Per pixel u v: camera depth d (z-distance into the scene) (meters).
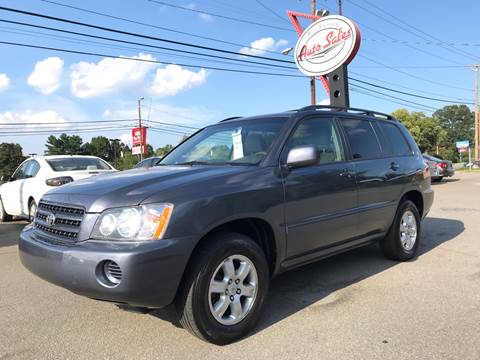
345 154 4.71
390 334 3.49
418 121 52.72
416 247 5.83
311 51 12.56
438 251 6.27
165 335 3.55
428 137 53.50
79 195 3.34
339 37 11.82
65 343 3.46
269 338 3.47
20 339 3.54
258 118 4.61
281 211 3.80
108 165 9.52
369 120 5.41
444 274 5.11
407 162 5.68
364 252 6.21
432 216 9.63
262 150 4.04
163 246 3.00
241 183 3.56
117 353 3.27
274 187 3.76
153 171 3.90
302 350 3.26
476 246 6.57
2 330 3.73
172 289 3.07
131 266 2.90
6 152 95.56
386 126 5.69
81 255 3.02
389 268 5.39
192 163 4.30
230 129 4.66
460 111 116.56
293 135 4.20
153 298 3.02
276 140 4.07
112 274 2.98
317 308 4.09
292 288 4.68
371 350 3.23
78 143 111.06
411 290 4.55
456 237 7.27
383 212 5.13
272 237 3.80
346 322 3.75
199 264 3.20
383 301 4.23
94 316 3.98
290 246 3.92
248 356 3.18
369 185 4.87
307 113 4.50
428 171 6.21
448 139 110.75
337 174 4.43
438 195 14.27
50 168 8.69
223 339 3.33
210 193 3.32
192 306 3.18
